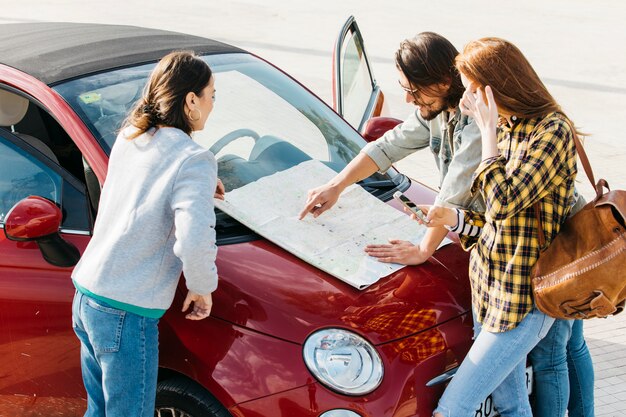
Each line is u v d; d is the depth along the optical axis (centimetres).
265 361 260
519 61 257
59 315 294
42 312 296
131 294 247
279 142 354
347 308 274
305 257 291
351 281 284
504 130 266
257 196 321
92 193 297
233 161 336
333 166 355
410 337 272
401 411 259
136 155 251
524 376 286
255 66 389
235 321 268
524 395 285
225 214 312
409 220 329
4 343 307
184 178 243
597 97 1052
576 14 1742
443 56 287
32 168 312
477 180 257
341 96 450
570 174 258
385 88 1013
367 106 498
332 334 264
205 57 371
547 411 306
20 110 314
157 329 258
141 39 369
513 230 262
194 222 236
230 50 391
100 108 307
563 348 300
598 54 1338
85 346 265
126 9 1546
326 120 383
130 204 247
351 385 257
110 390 256
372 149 338
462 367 271
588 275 248
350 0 1791
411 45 290
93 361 266
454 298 291
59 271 293
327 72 1080
